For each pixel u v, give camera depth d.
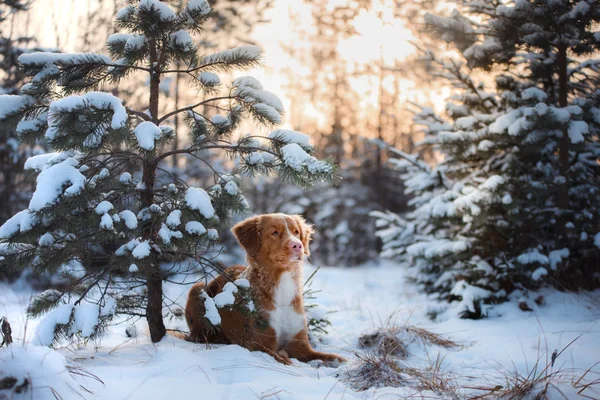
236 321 4.54
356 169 22.09
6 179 9.40
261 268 4.59
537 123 5.77
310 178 4.05
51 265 3.79
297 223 4.77
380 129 21.08
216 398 2.96
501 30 6.47
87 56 3.95
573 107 6.01
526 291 6.32
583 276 6.55
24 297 7.10
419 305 7.03
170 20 3.88
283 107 4.39
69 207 3.58
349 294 8.70
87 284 4.18
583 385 3.33
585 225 6.36
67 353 3.88
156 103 4.34
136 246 3.72
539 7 6.08
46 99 4.03
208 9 4.07
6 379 2.72
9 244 3.71
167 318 5.63
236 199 4.48
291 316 4.61
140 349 3.97
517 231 6.71
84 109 3.56
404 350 4.64
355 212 19.89
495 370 4.03
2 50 9.06
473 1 6.73
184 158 14.60
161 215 4.01
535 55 6.68
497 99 7.08
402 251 8.03
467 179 7.18
